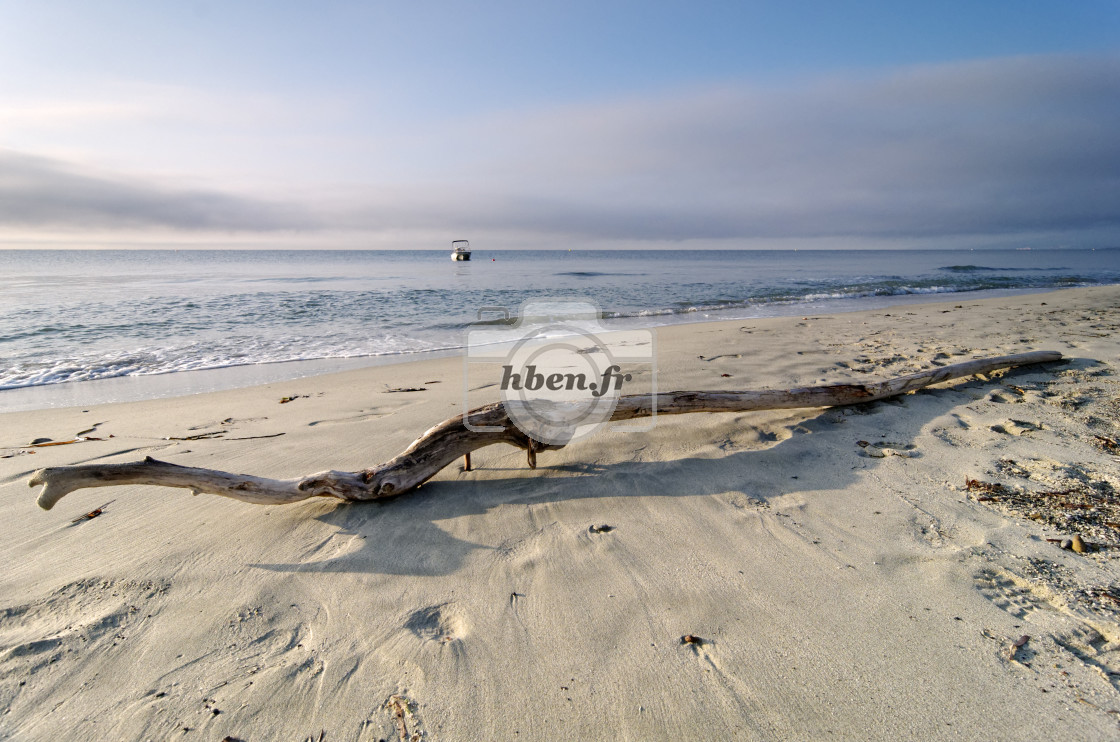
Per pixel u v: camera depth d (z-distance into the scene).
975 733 1.51
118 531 2.64
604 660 1.80
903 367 5.42
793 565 2.28
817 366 5.56
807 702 1.62
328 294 17.17
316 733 1.55
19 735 1.56
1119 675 1.67
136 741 1.54
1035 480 2.91
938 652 1.79
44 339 9.31
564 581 2.21
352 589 2.18
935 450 3.34
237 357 8.01
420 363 7.23
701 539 2.48
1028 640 1.83
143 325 10.88
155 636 1.94
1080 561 2.22
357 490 2.80
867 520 2.60
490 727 1.56
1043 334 7.09
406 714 1.61
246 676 1.75
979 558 2.27
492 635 1.92
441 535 2.55
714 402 3.67
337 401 5.04
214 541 2.54
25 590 2.19
